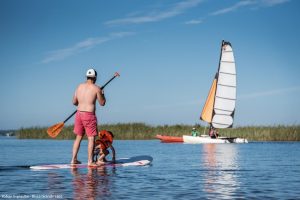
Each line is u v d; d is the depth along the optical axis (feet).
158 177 27.22
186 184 24.12
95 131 33.32
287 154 55.52
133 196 19.94
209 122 120.37
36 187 22.48
